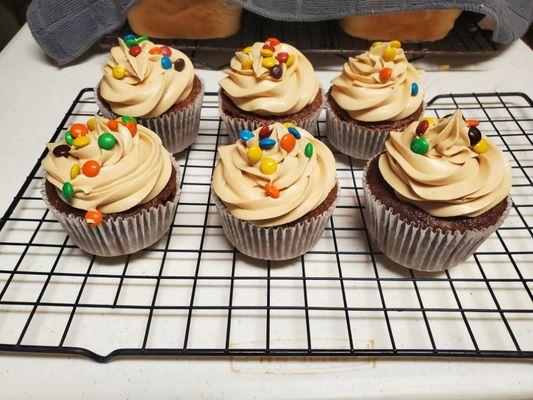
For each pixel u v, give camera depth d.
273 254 0.23
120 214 0.21
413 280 0.22
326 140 0.31
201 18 0.34
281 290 0.22
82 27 0.34
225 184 0.22
